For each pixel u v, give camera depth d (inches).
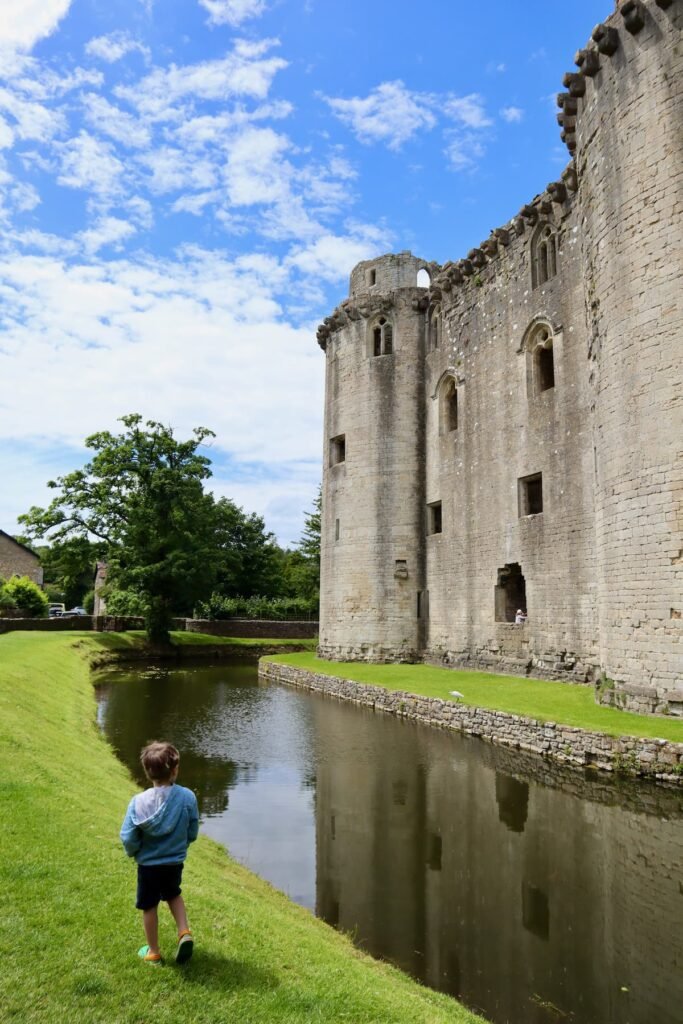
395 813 434.0
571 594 820.0
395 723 753.0
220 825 417.7
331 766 558.3
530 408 911.0
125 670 1382.9
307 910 300.7
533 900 309.1
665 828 391.5
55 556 1705.2
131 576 1659.7
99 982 166.2
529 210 913.5
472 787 486.0
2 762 342.3
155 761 186.4
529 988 241.0
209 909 228.4
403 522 1207.6
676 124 574.6
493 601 974.4
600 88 658.8
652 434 568.1
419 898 314.2
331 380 1353.3
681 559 536.4
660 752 473.1
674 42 582.6
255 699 958.4
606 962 257.9
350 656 1223.5
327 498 1333.7
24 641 1214.3
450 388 1154.7
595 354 663.8
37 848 238.7
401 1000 199.3
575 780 492.4
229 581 2475.4
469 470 1055.0
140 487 1747.0
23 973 165.2
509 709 632.4
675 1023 219.6
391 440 1232.8
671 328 562.3
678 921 288.4
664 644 545.0
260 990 178.2
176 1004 164.1
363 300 1280.8
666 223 573.9
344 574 1256.8
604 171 647.1
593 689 722.2
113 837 270.5
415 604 1193.4
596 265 659.4
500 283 997.2
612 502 609.9
